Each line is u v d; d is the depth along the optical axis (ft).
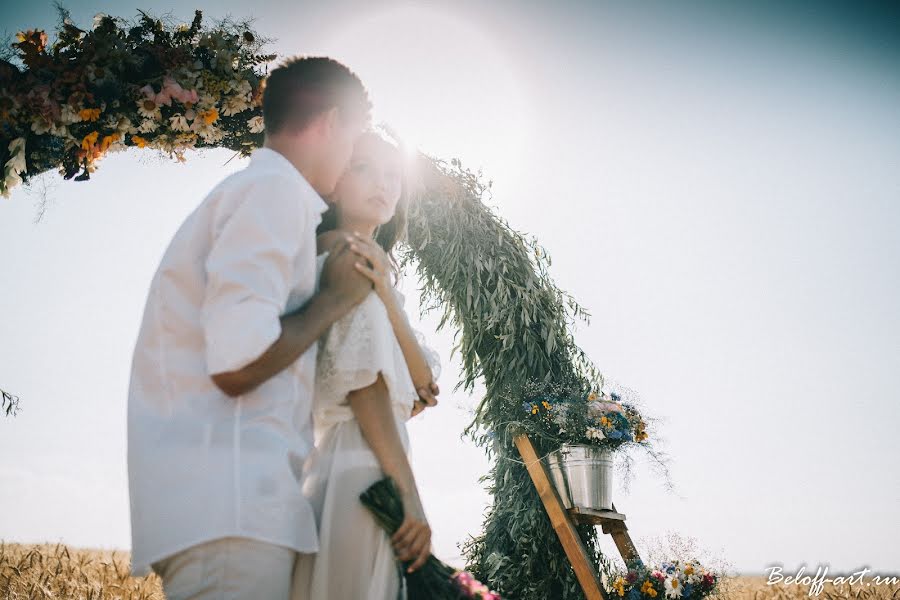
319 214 6.22
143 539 5.42
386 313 6.52
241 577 5.31
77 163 13.88
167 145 14.64
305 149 6.41
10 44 13.39
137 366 5.86
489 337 17.01
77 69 13.46
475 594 6.32
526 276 17.03
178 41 14.70
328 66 6.53
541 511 16.28
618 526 16.79
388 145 7.32
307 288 6.11
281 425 5.74
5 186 13.35
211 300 5.50
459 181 17.02
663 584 16.02
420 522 6.22
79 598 15.49
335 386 6.31
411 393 6.83
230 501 5.34
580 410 15.93
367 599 6.19
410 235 16.58
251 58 15.16
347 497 6.34
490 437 16.90
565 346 17.38
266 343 5.33
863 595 19.62
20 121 13.32
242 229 5.63
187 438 5.51
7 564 16.58
